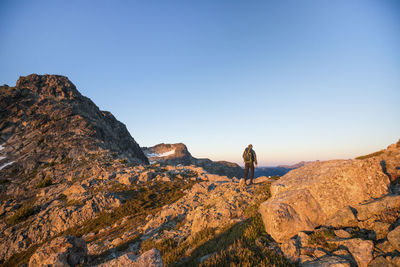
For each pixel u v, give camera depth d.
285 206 6.48
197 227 10.00
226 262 5.48
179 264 7.00
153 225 14.27
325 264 4.46
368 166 6.70
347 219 5.84
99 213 28.31
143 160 120.69
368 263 4.29
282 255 5.36
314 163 8.77
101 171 49.88
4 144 73.12
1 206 40.34
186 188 36.03
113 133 108.25
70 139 72.81
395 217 5.02
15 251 24.09
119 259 5.22
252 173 13.66
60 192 41.09
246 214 9.16
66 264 9.18
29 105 89.75
